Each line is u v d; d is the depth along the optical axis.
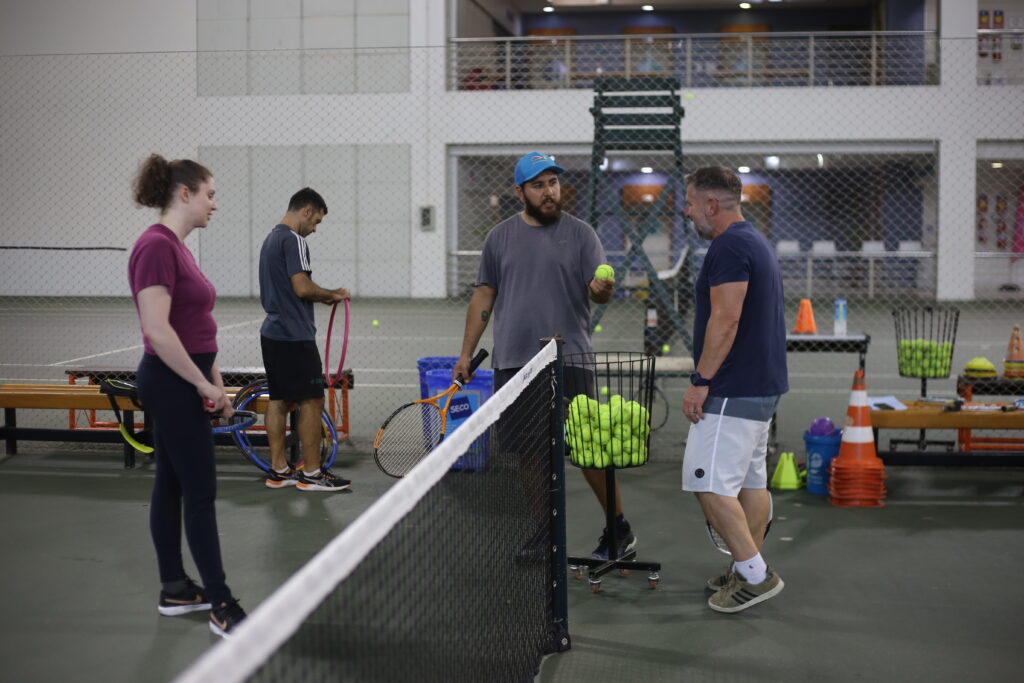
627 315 18.58
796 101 22.03
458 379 4.83
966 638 3.76
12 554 4.79
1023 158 21.55
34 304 20.95
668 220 25.91
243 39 22.95
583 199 27.44
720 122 22.28
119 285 22.59
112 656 3.58
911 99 21.61
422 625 2.16
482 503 2.74
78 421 8.33
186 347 3.66
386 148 22.95
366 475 6.41
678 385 9.98
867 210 27.80
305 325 5.84
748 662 3.55
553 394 3.62
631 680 3.41
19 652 3.62
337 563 1.50
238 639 1.18
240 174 23.22
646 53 27.28
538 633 3.44
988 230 23.84
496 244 4.74
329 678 1.77
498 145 22.77
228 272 23.36
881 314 19.08
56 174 22.89
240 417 6.32
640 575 4.57
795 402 9.10
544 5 29.52
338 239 23.31
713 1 28.77
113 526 5.28
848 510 5.61
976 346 13.46
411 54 22.72
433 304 21.72
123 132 23.03
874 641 3.74
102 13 22.84
